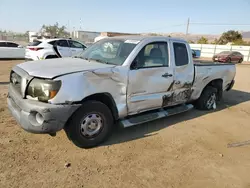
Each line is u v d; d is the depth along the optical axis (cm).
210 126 487
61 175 284
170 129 454
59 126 302
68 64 359
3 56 1616
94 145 355
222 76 588
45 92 294
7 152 325
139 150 359
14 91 339
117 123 432
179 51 457
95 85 328
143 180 286
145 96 398
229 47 3834
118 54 388
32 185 262
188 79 477
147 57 395
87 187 266
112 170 302
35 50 1094
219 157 356
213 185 286
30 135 382
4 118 444
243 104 703
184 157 349
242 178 305
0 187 254
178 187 277
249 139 434
